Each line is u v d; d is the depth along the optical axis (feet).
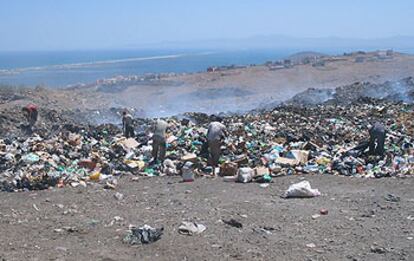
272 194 41.98
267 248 29.17
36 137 70.49
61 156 57.52
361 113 83.97
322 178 47.50
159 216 35.86
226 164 50.88
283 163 52.06
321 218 34.78
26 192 45.39
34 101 120.98
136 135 69.87
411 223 33.35
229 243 29.94
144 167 54.08
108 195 43.09
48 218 35.76
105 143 65.26
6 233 31.91
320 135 65.57
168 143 61.57
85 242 30.32
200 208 37.86
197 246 29.45
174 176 50.88
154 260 27.40
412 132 66.03
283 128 71.51
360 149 55.88
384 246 29.25
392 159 52.70
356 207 37.40
